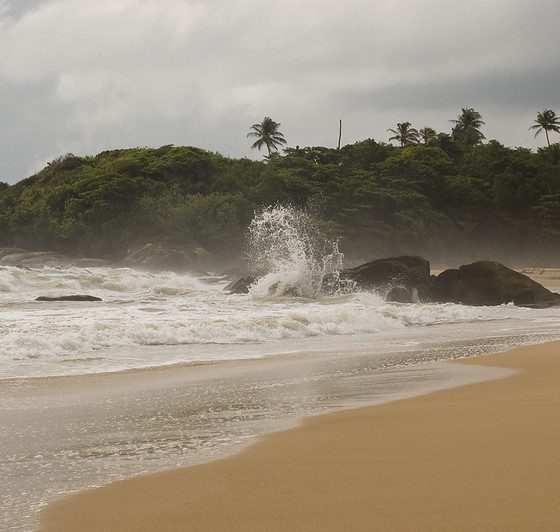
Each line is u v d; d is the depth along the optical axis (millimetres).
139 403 10703
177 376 13555
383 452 7211
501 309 32062
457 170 125125
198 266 78000
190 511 5602
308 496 5855
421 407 9734
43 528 5316
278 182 101688
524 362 14672
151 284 43500
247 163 112438
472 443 7387
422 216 109875
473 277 36188
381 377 13117
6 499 6062
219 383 12641
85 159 113250
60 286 40062
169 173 100875
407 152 124500
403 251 106062
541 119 140625
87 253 90938
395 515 5316
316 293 35156
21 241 95750
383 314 25953
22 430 8852
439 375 13172
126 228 90438
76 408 10320
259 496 5910
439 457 6887
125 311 25500
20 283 39688
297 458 7125
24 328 18656
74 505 5848
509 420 8539
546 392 10750
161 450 7730
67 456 7551
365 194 106938
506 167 123938
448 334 21984
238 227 90500
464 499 5586
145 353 16766
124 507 5758
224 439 8172
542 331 22812
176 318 22328
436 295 36250
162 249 76062
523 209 120250
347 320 24141
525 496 5590
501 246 117438
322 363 15344
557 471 6242
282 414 9688
